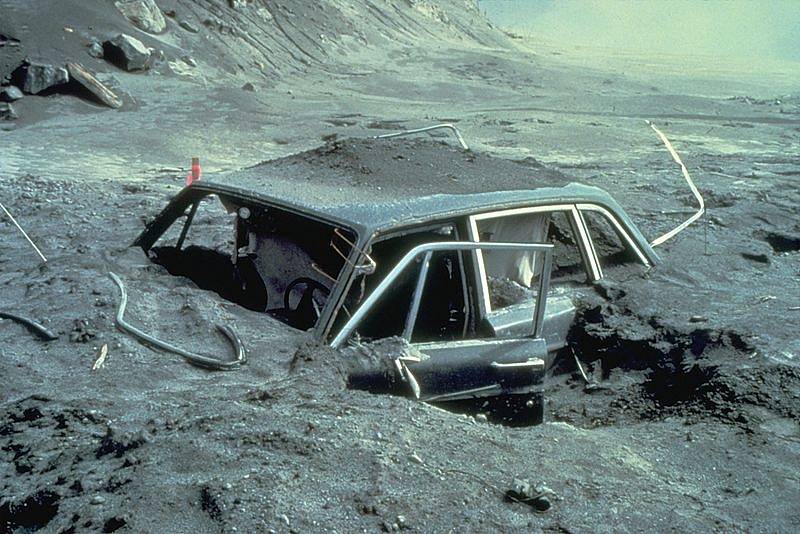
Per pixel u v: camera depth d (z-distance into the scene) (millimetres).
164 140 23516
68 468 3793
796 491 4062
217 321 5281
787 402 5086
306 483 3543
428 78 48594
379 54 55656
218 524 3248
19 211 10297
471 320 5383
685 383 5629
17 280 6160
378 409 4320
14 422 4258
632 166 20047
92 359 4879
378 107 34781
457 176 6246
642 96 43531
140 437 3867
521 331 5422
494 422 5113
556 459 4141
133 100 28375
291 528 3234
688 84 57438
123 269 6195
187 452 3738
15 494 3629
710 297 6859
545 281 5309
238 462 3672
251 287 6043
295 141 25219
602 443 4500
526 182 6336
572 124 30672
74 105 26609
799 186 15430
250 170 6609
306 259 5711
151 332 5184
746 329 6000
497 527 3410
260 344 5043
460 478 3738
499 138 26531
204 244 8102
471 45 77625
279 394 4363
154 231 6750
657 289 6770
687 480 4168
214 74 38000
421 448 3979
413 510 3436
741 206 10938
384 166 6352
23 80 26359
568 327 6094
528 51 87938
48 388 4562
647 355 5973
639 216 10297
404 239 5473
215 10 45438
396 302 5383
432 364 4883
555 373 6105
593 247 6637
